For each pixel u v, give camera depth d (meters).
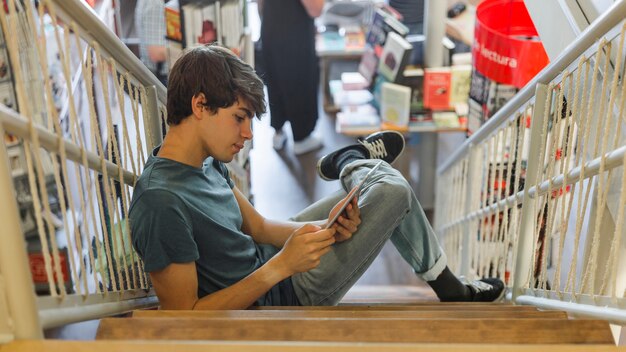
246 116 1.41
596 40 1.36
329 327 1.07
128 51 1.51
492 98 2.64
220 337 1.05
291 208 4.25
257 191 4.38
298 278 1.67
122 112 1.52
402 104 3.67
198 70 1.35
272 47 4.17
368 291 3.44
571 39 1.77
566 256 2.11
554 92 1.82
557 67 1.57
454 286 1.97
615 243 1.20
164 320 1.06
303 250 1.43
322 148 4.77
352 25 4.73
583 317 1.32
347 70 5.01
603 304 1.28
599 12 1.67
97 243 1.29
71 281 1.60
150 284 1.72
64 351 0.88
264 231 1.79
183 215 1.36
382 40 3.85
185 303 1.39
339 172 2.16
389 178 1.71
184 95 1.36
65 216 1.11
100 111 2.64
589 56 1.41
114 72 1.45
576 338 1.06
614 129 1.47
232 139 1.42
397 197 1.67
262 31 4.16
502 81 2.57
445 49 3.81
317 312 1.28
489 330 1.07
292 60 4.21
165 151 1.42
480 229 2.60
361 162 1.89
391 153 2.31
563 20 1.81
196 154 1.43
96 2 3.01
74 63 2.45
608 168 1.27
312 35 4.20
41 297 1.00
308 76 4.33
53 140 1.09
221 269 1.54
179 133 1.42
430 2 3.57
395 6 4.23
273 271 1.44
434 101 3.78
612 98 1.27
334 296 1.72
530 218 1.81
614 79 1.26
